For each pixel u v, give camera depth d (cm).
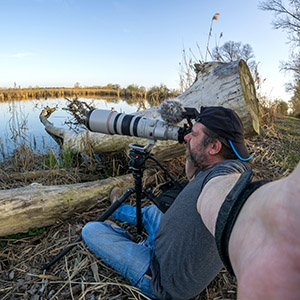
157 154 289
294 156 354
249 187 52
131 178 278
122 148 331
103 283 166
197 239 111
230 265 52
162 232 129
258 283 37
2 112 938
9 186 318
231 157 120
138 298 157
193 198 112
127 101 1401
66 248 186
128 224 233
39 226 222
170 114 162
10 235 215
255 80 497
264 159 342
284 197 38
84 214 240
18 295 166
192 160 128
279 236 37
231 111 122
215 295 161
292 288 34
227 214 50
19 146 430
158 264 141
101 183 259
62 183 325
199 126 123
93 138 348
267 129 486
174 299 135
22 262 192
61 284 171
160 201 186
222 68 245
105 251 159
